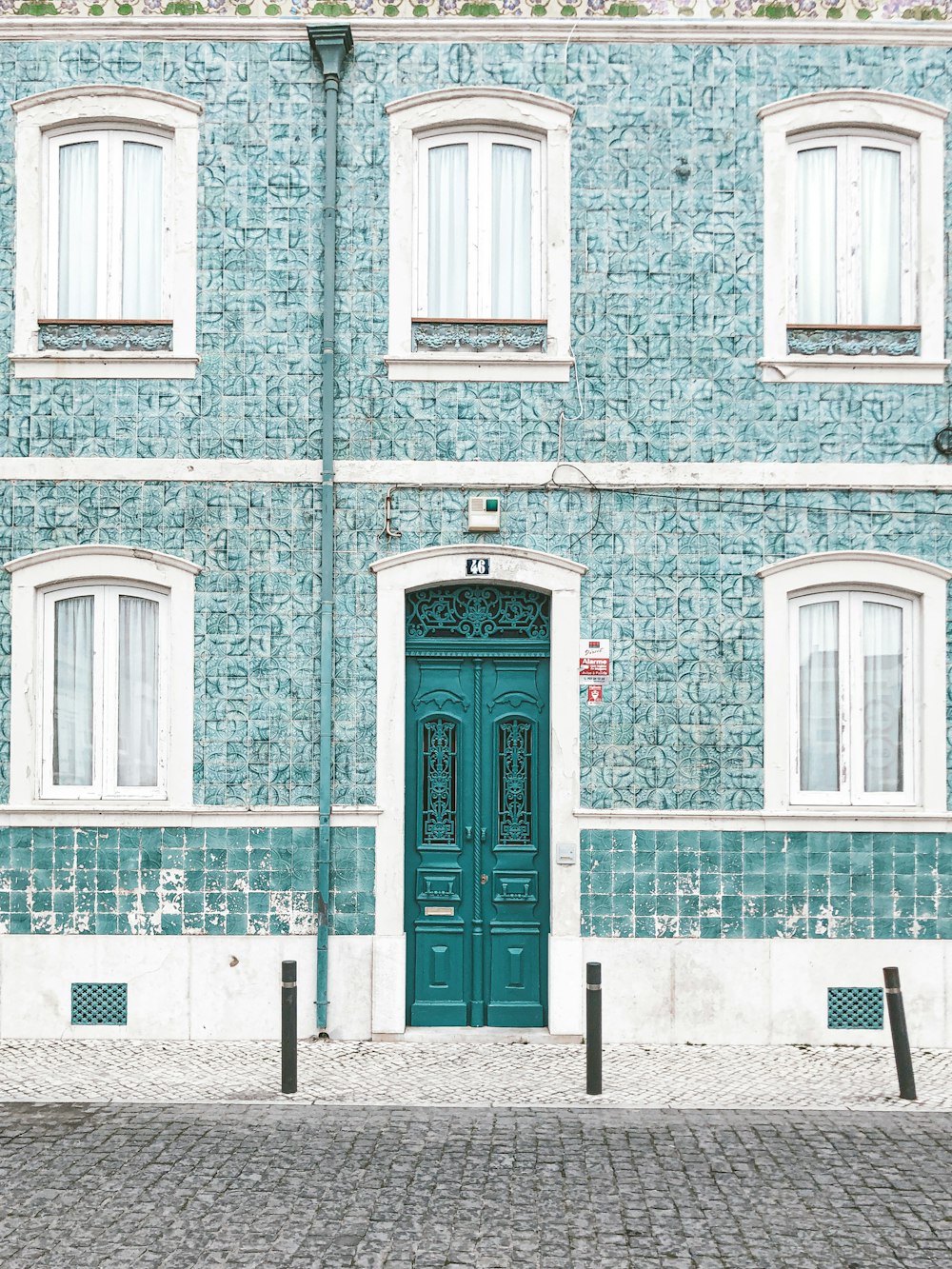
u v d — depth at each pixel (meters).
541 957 9.16
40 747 9.15
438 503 9.15
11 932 8.96
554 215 9.21
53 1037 8.91
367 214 9.22
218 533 9.12
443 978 9.15
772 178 9.23
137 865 8.98
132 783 9.21
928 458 9.20
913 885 9.01
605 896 8.98
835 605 9.29
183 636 9.07
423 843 9.20
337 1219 5.52
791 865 9.00
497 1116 7.05
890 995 7.61
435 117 9.20
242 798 9.04
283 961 8.05
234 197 9.21
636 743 9.07
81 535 9.12
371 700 9.09
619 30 9.20
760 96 9.25
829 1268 5.08
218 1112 7.08
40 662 9.16
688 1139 6.66
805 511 9.17
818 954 8.95
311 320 9.19
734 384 9.20
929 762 9.07
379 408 9.16
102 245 9.30
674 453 9.17
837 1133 6.78
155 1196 5.77
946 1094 7.62
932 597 9.14
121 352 9.16
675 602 9.12
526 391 9.18
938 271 9.24
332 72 9.14
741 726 9.08
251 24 9.17
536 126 9.21
